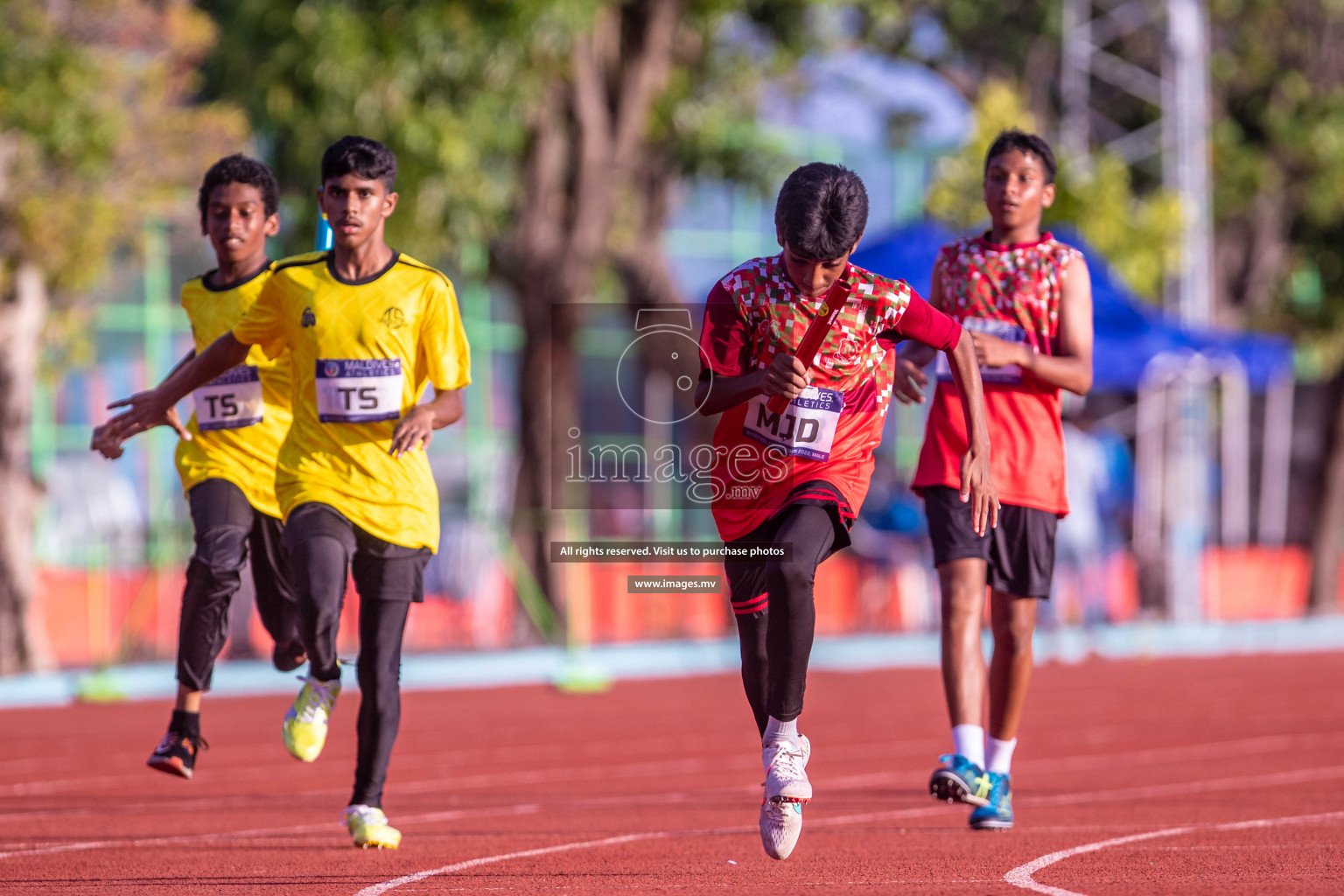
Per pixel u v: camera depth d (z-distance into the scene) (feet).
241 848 58.34
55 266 150.51
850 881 48.21
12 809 71.82
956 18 233.96
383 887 48.26
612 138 186.70
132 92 154.40
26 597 158.10
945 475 61.05
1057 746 96.32
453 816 68.54
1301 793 72.79
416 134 162.20
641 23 186.29
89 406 211.82
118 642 146.92
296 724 58.65
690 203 271.28
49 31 147.02
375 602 56.18
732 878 49.32
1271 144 239.09
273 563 64.18
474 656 166.20
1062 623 192.03
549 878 49.85
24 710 129.08
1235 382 246.68
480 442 245.24
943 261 63.77
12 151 148.25
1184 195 205.36
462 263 192.03
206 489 62.54
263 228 64.69
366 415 55.57
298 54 161.68
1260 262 241.76
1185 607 211.82
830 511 47.55
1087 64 219.20
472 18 163.02
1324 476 253.24
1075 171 199.21
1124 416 234.99
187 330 219.20
